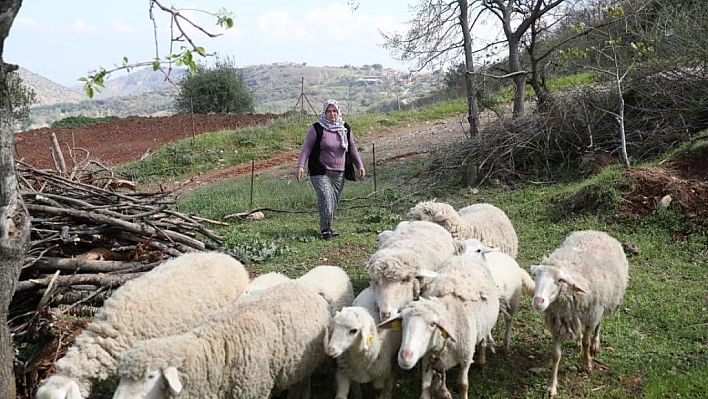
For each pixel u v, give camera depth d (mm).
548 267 5449
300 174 9836
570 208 10461
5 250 4316
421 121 24750
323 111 9961
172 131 27125
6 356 4562
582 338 5836
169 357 4426
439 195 12914
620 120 11180
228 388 4793
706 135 11328
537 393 5535
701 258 8352
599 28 14078
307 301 5297
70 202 6852
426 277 5672
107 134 27016
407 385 5691
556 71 15422
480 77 14141
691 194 9508
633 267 8234
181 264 5789
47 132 27391
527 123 13562
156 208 7223
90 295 6086
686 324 6590
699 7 12906
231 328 4805
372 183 14648
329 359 5785
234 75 37938
